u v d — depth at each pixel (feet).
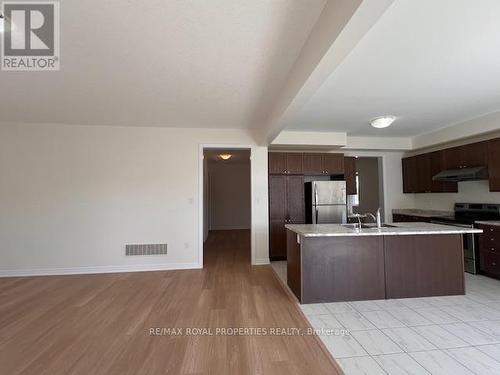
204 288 11.51
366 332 7.76
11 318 8.75
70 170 13.98
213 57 7.38
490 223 12.46
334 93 10.11
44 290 11.30
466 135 13.88
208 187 28.86
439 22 5.93
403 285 10.36
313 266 9.96
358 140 17.49
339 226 11.55
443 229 10.46
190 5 5.35
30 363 6.42
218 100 10.59
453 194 16.74
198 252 14.76
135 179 14.44
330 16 5.22
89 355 6.72
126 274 13.69
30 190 13.66
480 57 7.53
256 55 7.29
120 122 13.75
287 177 17.04
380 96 10.43
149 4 5.32
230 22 5.90
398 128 15.46
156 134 14.67
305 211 17.39
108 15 5.64
